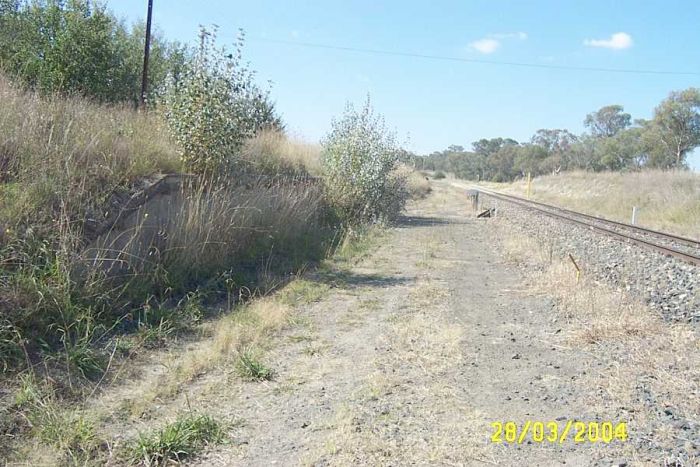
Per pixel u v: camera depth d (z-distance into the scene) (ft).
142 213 27.91
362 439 15.25
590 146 308.40
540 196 183.73
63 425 15.03
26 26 55.36
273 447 14.92
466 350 23.16
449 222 86.53
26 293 19.88
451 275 40.22
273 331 25.05
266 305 27.99
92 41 55.57
